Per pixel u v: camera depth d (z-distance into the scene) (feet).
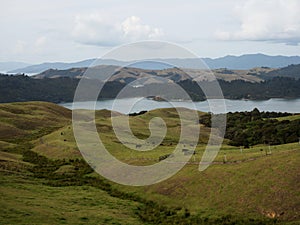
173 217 150.51
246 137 339.77
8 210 131.75
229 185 163.94
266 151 200.95
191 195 166.61
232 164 185.57
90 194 182.50
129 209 161.48
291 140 310.04
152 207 165.58
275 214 137.39
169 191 175.32
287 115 499.51
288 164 163.63
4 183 183.52
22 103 624.59
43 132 428.97
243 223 136.26
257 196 150.10
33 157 278.67
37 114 554.46
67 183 204.23
